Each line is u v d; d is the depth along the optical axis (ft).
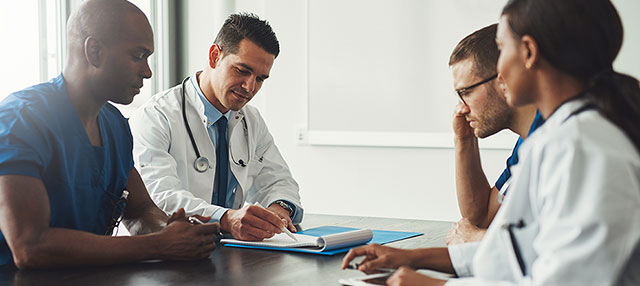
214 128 6.91
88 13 4.58
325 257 4.53
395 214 12.28
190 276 3.87
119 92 4.75
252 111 7.40
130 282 3.69
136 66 4.71
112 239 4.18
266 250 4.84
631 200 2.31
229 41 6.51
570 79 2.72
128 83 4.72
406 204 12.17
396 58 12.09
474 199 6.11
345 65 12.54
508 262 2.88
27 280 3.75
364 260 3.79
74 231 4.14
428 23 11.78
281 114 13.25
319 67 12.78
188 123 6.77
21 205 3.99
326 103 12.75
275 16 13.21
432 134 11.82
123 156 5.37
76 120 4.71
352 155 12.63
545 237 2.42
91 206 4.92
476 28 11.40
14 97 4.45
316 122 12.86
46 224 4.09
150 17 13.53
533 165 2.69
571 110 2.62
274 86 13.30
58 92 4.67
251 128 7.27
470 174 6.14
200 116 6.81
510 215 2.90
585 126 2.48
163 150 6.54
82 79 4.69
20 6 10.00
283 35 13.16
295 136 13.14
